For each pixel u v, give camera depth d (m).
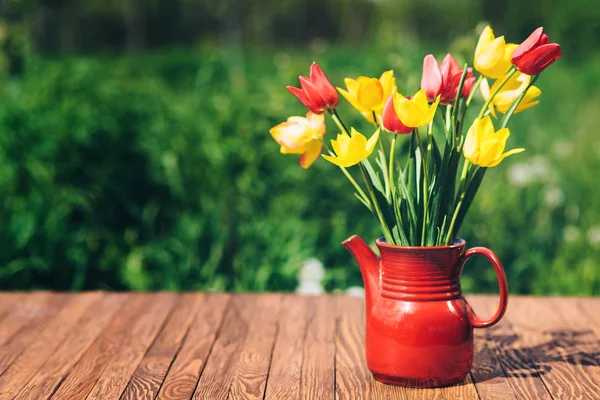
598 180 3.40
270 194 2.49
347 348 1.58
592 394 1.38
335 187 2.46
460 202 1.38
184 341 1.63
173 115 2.68
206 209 2.45
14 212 2.30
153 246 2.45
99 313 1.80
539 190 2.75
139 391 1.42
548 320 1.73
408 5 25.00
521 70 1.34
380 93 1.36
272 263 2.33
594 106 5.92
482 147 1.31
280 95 2.56
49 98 2.55
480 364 1.50
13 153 2.29
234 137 2.48
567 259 2.47
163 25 17.86
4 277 2.25
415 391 1.39
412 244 1.39
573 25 12.62
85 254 2.35
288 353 1.56
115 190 2.51
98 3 17.84
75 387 1.43
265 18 28.47
